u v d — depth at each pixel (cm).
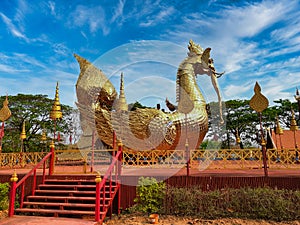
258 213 709
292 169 1034
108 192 757
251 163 1045
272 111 3350
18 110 3036
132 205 802
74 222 598
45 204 723
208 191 804
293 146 2033
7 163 1295
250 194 737
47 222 599
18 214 745
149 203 773
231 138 3378
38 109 3141
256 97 903
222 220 708
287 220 691
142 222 705
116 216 760
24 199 786
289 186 786
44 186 830
